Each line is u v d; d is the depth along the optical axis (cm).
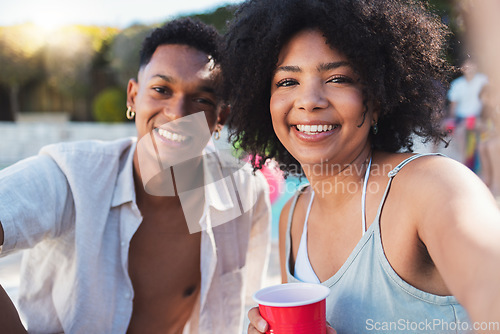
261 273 234
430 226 116
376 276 140
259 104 179
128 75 1659
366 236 142
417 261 132
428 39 165
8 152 1117
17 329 156
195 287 209
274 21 154
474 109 630
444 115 181
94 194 187
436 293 134
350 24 144
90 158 193
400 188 137
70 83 1722
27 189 173
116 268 191
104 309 185
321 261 161
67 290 185
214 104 200
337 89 147
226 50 186
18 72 1709
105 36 1752
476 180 121
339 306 145
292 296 137
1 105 1788
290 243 179
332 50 146
